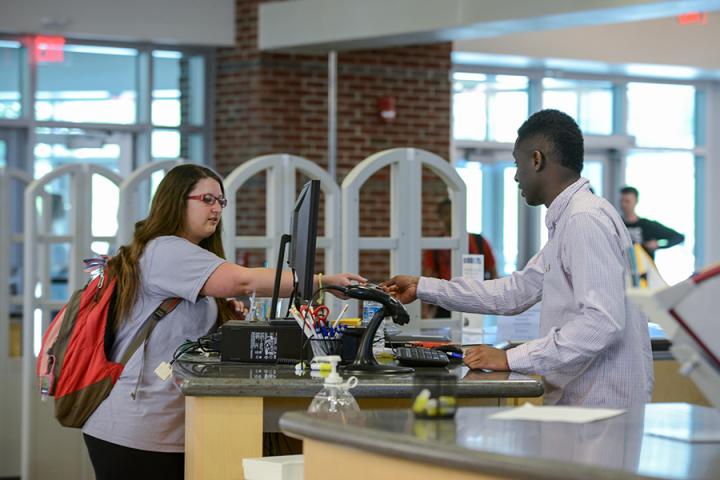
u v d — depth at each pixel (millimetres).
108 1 11766
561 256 3818
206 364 3898
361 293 3803
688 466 2113
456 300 4559
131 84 12133
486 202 13969
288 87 12109
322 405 3070
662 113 14797
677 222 14992
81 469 7246
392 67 12539
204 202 4379
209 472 3500
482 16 10242
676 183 14953
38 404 7156
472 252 10117
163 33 11945
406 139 12625
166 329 4262
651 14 9781
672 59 13773
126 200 7270
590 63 13609
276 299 4211
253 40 12016
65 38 11812
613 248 3635
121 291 4227
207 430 3502
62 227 11852
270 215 7059
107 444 4180
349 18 11156
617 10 9547
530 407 2918
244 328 3908
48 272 7340
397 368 3689
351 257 6887
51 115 11844
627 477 2018
